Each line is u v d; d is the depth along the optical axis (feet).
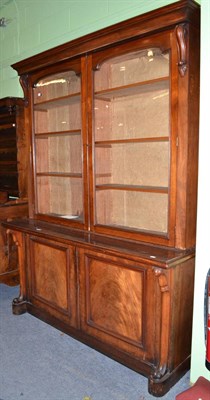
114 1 8.80
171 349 6.39
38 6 11.20
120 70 7.92
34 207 9.77
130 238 7.23
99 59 7.32
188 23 5.81
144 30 6.29
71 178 9.32
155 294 6.33
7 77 13.02
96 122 7.78
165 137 6.68
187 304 6.60
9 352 7.64
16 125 10.94
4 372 6.94
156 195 7.63
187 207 6.25
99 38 7.03
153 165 7.71
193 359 6.39
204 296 5.74
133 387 6.49
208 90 5.67
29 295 9.41
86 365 7.17
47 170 10.00
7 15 12.63
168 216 6.53
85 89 7.70
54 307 8.55
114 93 7.75
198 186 5.98
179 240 6.40
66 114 9.34
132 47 6.69
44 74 8.70
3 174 11.85
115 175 8.44
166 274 5.99
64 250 7.98
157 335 6.41
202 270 6.10
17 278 11.37
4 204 10.74
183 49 5.86
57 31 10.63
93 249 6.97
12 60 12.64
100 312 7.38
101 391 6.38
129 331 6.86
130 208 8.14
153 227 7.73
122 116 8.16
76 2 9.84
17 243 9.28
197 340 6.30
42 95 9.38
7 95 13.17
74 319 8.03
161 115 7.45
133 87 7.10
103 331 7.38
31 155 9.56
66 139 9.46
